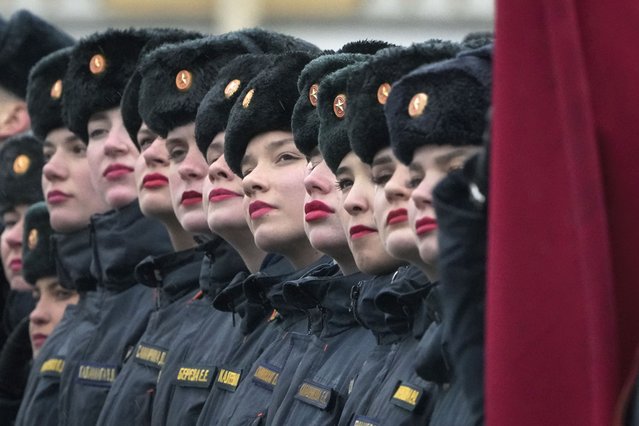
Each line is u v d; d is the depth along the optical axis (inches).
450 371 467.5
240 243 653.3
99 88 757.3
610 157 370.3
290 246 609.9
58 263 849.5
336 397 554.3
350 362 559.2
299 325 615.2
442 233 398.6
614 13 370.6
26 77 978.1
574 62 362.3
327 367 568.1
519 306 364.8
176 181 684.1
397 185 494.6
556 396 362.6
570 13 362.9
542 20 368.2
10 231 952.3
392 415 497.0
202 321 703.1
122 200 775.7
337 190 563.2
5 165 940.6
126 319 785.6
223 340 669.9
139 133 713.0
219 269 685.3
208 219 651.5
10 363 933.8
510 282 365.7
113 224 784.9
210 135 645.3
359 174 535.2
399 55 504.4
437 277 496.1
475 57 466.6
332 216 564.4
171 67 681.0
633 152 369.4
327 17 1637.6
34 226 890.7
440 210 398.9
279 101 603.5
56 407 831.1
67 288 857.5
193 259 735.1
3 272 1013.2
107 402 738.8
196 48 676.7
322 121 546.0
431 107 462.6
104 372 781.3
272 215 603.2
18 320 970.1
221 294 656.4
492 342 366.6
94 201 826.8
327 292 574.2
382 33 1621.6
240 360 648.4
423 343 476.4
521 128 367.6
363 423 510.3
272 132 605.0
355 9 1617.9
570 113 361.7
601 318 358.6
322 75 570.9
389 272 536.7
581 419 361.4
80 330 813.2
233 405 624.4
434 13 1582.2
